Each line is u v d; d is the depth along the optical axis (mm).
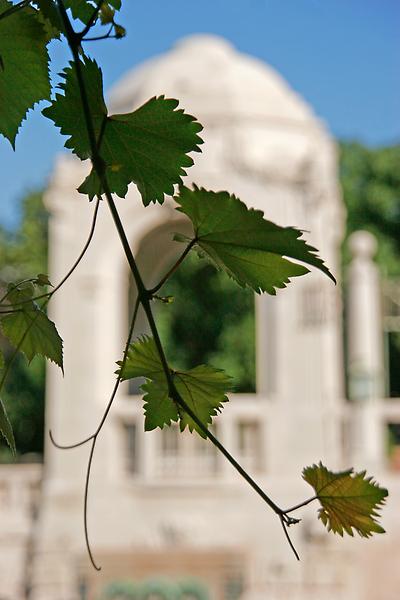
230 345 36844
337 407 18156
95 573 17500
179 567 17500
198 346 37281
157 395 1724
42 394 36281
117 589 17406
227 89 18828
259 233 1394
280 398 18203
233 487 17656
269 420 18078
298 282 18375
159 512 17688
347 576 17062
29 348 1751
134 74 19984
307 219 18188
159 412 1738
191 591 17328
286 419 18094
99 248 18766
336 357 18547
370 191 40281
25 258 39375
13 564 17906
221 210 1404
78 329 18609
